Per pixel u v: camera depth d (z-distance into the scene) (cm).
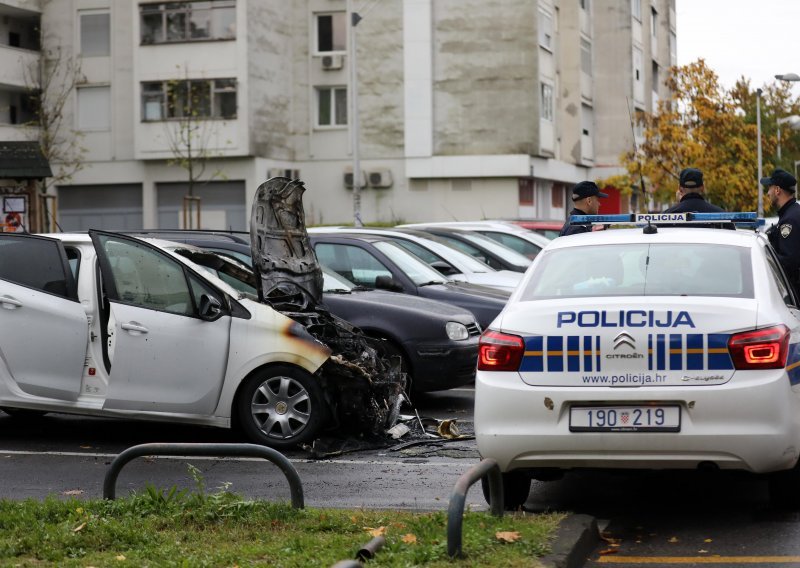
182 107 4744
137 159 4797
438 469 925
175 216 4869
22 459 984
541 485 860
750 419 667
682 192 1216
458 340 1208
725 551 661
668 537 698
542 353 695
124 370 995
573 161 5572
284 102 4956
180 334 994
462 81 4853
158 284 1005
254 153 4719
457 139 4869
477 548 605
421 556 589
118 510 702
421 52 4869
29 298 1016
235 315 1000
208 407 995
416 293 1402
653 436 674
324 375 994
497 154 4834
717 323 677
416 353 1192
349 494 831
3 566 593
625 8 6047
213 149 4716
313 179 5031
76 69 4884
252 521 686
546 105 5009
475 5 4828
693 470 686
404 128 4903
